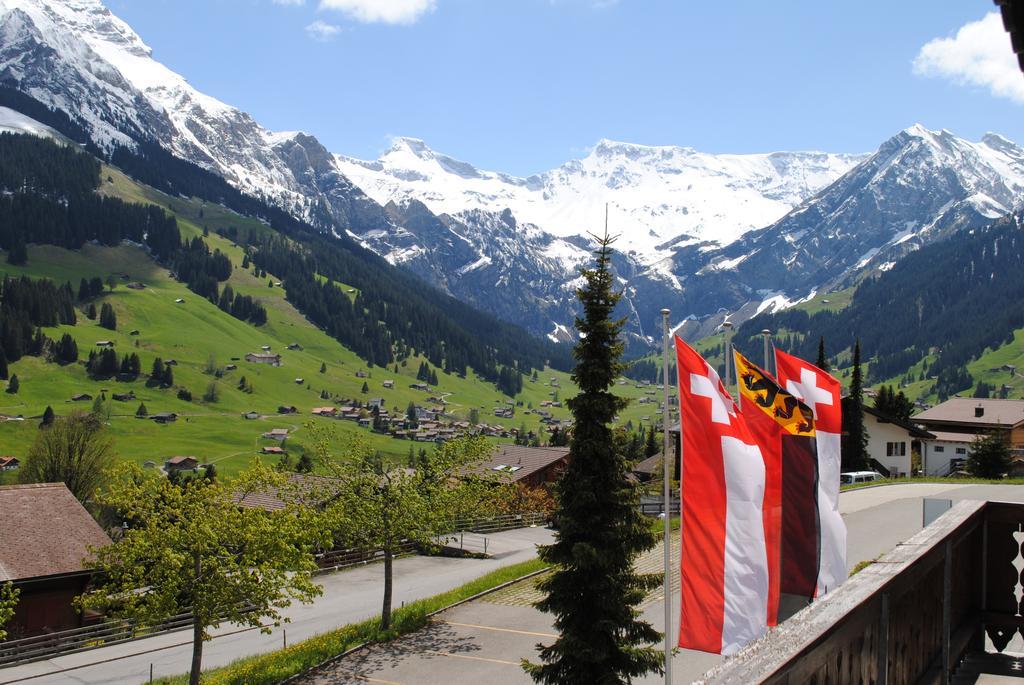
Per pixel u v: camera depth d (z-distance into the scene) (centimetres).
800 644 448
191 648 4078
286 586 3153
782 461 1343
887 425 8981
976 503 925
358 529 3709
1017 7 521
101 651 4075
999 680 810
